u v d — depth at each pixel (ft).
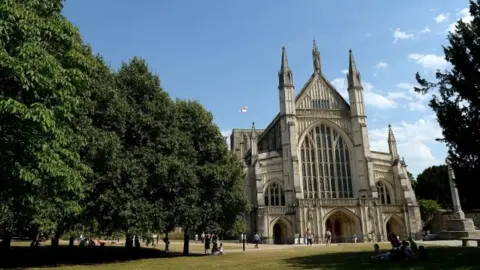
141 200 103.45
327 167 256.73
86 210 95.25
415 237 241.76
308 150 257.34
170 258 111.96
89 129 91.71
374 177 255.70
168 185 111.75
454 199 190.19
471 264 64.64
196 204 124.77
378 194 257.96
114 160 97.76
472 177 85.46
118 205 96.27
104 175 95.76
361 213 237.66
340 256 99.96
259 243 225.97
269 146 290.35
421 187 341.41
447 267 61.72
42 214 74.28
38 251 122.62
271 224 232.32
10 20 49.03
